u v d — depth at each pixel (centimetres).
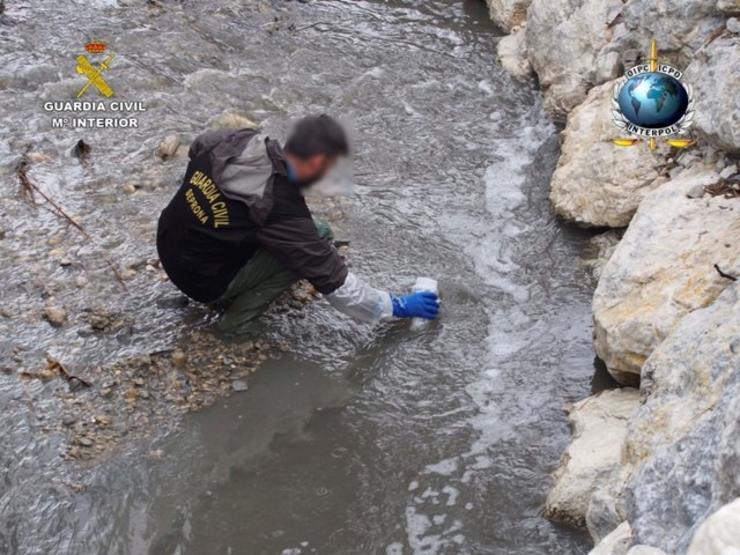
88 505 383
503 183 573
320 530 381
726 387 320
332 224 537
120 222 525
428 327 475
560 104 616
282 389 440
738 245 415
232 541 376
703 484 299
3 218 522
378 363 456
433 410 432
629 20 579
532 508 385
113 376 437
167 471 400
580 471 377
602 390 436
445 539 376
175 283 459
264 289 461
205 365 448
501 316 482
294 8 760
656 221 443
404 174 579
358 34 729
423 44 718
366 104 643
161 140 590
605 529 347
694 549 241
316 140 414
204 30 712
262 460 408
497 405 434
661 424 351
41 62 654
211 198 429
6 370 436
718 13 523
